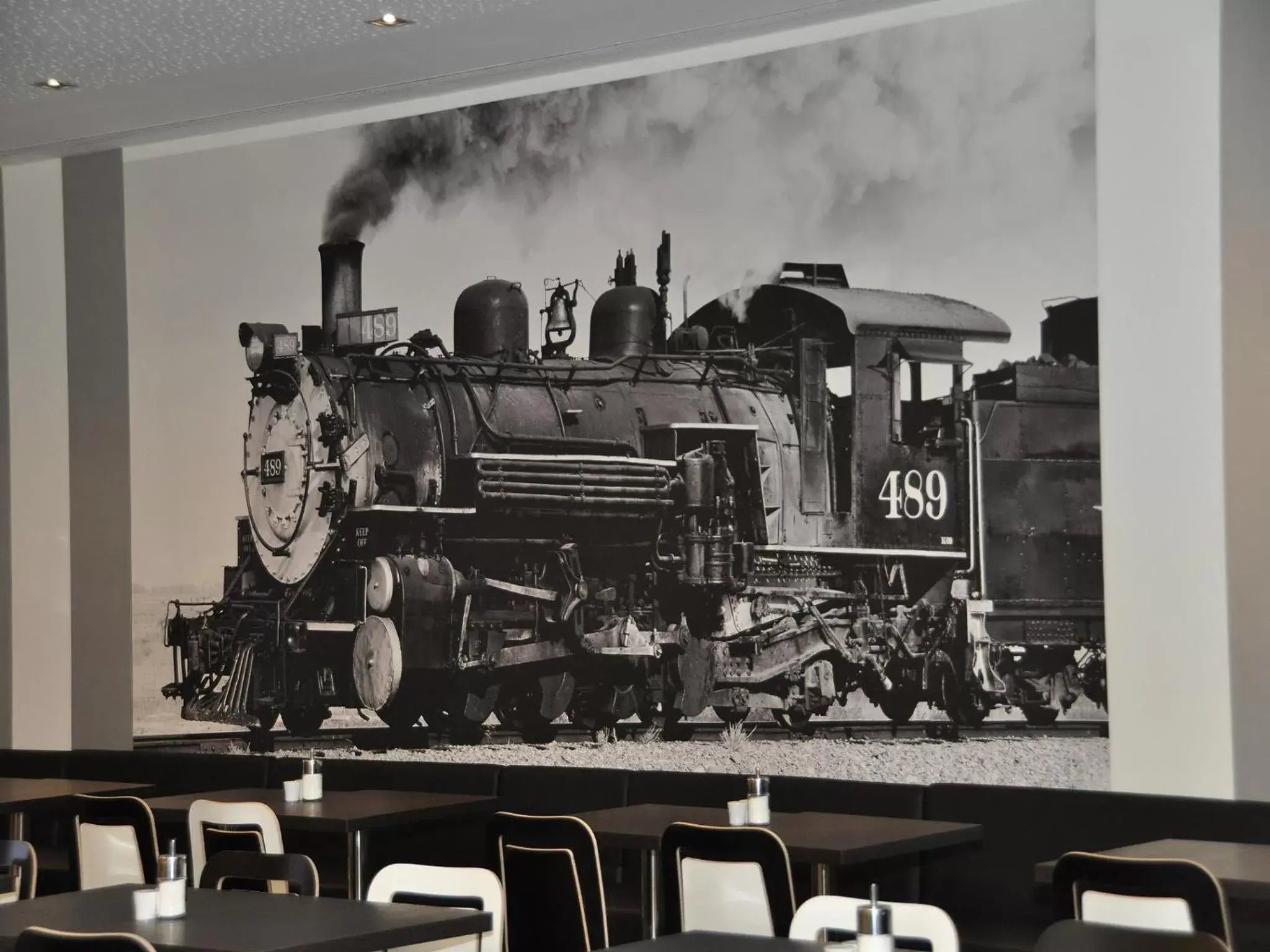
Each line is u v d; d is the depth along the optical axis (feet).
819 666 19.48
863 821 16.16
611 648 20.72
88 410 24.95
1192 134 16.89
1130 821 16.05
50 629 24.95
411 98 22.56
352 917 11.28
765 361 19.98
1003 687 18.35
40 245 25.39
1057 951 9.38
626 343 20.89
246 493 23.67
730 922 14.26
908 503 19.01
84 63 20.03
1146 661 16.98
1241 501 16.26
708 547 20.17
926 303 18.95
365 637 22.36
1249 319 16.26
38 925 11.19
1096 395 17.88
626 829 15.66
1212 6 16.76
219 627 23.75
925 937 10.76
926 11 18.97
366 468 22.47
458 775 20.49
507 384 21.66
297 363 23.32
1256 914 14.90
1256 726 16.11
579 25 19.22
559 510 21.13
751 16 19.16
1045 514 18.17
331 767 21.38
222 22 18.52
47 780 21.38
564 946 15.06
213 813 16.98
